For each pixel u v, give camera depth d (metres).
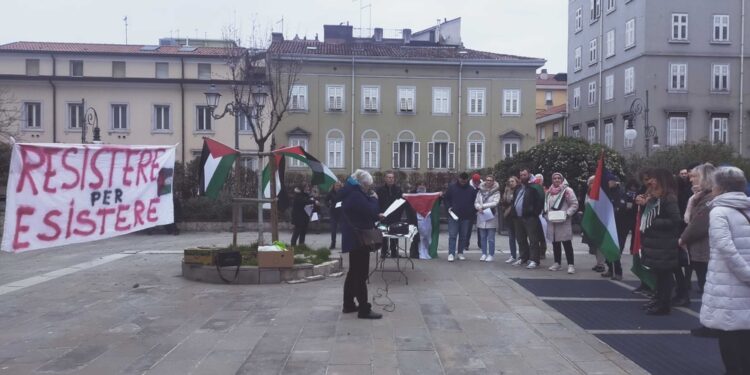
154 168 7.87
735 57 38.19
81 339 6.80
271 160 11.09
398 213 11.23
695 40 38.09
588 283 10.47
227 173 11.12
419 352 6.29
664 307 7.98
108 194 7.43
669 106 37.91
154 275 11.30
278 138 39.12
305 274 10.47
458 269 12.10
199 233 23.42
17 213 6.69
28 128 37.88
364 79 40.00
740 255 4.82
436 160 40.56
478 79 40.62
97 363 5.93
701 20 38.09
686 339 6.82
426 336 6.91
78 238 7.14
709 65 38.16
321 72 39.66
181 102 38.31
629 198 11.38
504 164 24.48
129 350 6.37
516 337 6.88
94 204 7.30
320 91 39.69
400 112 40.22
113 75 39.72
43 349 6.42
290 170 38.62
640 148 38.00
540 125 57.44
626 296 9.30
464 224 13.53
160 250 16.31
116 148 7.54
